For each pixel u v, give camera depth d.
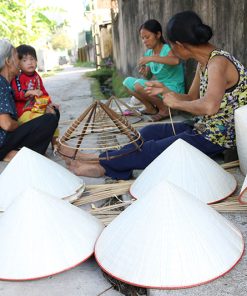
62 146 2.77
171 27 2.35
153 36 4.27
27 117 3.15
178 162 2.19
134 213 1.63
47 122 3.00
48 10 18.64
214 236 1.56
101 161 2.65
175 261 1.47
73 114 5.39
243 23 3.05
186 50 2.39
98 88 9.06
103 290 1.57
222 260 1.51
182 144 2.25
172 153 2.23
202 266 1.47
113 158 2.61
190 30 2.30
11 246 1.65
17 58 2.92
